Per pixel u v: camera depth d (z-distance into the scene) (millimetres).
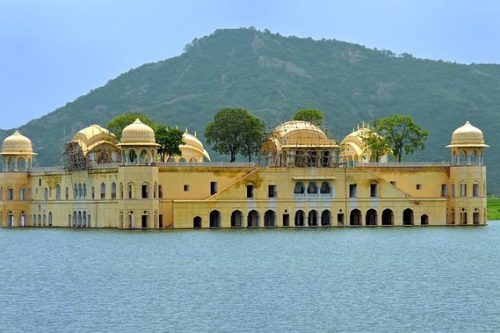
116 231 188000
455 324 84688
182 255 137625
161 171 195750
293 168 198000
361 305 93312
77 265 126750
